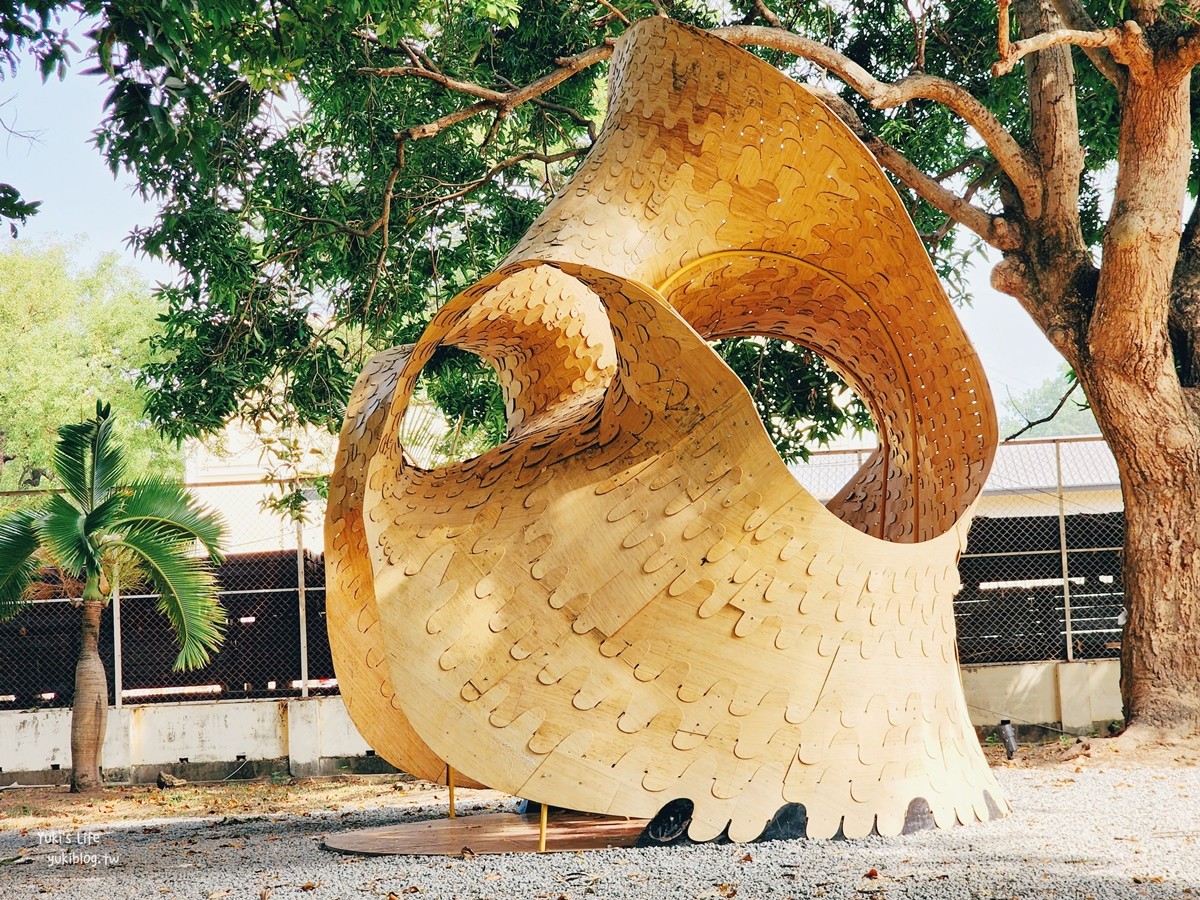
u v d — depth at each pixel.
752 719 6.94
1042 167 11.87
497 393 15.44
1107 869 6.02
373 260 14.53
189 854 8.03
